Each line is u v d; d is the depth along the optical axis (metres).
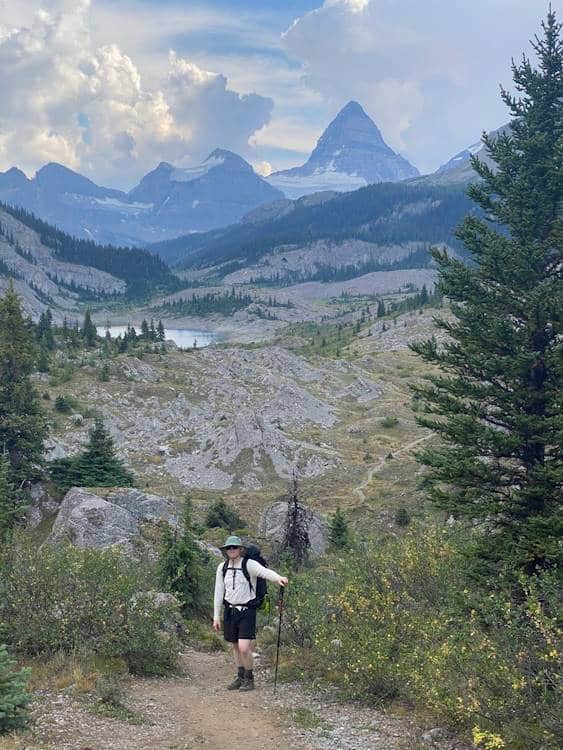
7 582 12.23
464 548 16.75
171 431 106.94
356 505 72.50
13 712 7.36
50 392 113.88
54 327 176.50
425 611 12.98
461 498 19.72
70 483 54.69
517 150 21.34
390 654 11.03
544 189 19.89
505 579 15.80
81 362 136.25
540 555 16.61
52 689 9.93
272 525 59.59
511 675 7.88
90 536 37.09
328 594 14.02
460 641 9.33
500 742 7.15
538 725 7.68
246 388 130.38
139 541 37.62
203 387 128.75
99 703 9.43
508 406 19.42
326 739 8.60
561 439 17.56
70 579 12.50
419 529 17.52
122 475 57.84
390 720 9.52
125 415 110.88
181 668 13.56
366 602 12.30
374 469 89.25
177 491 82.06
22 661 11.32
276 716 9.70
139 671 12.44
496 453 19.67
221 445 94.38
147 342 172.38
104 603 12.26
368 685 10.53
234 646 11.55
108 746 7.66
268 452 92.00
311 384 141.38
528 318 18.89
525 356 17.97
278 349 154.62
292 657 13.64
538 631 8.40
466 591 12.34
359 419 119.88
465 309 20.41
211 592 23.39
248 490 84.38
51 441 88.50
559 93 20.61
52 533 42.00
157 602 14.73
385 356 184.38
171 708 9.97
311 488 82.94
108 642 11.98
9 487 37.88
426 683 8.83
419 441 104.12
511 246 19.72
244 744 8.32
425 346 21.61
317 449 97.38
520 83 21.23
